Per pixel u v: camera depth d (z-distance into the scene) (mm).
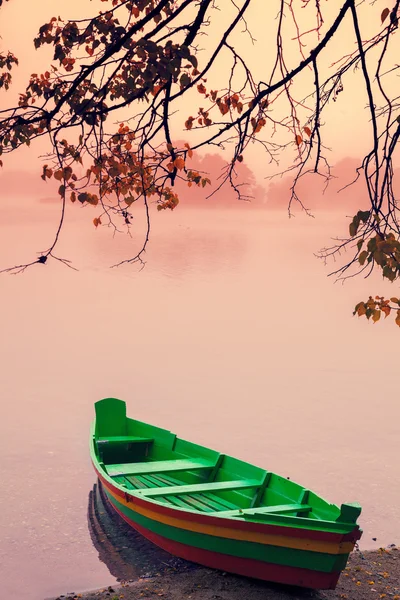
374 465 15188
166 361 26062
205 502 11422
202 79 5770
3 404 20062
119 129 6070
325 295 45844
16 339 30266
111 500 12305
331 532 8672
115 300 42000
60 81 5809
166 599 9227
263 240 105875
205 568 10211
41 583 9977
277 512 9680
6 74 6430
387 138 5012
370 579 9711
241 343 29672
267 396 21234
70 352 27547
